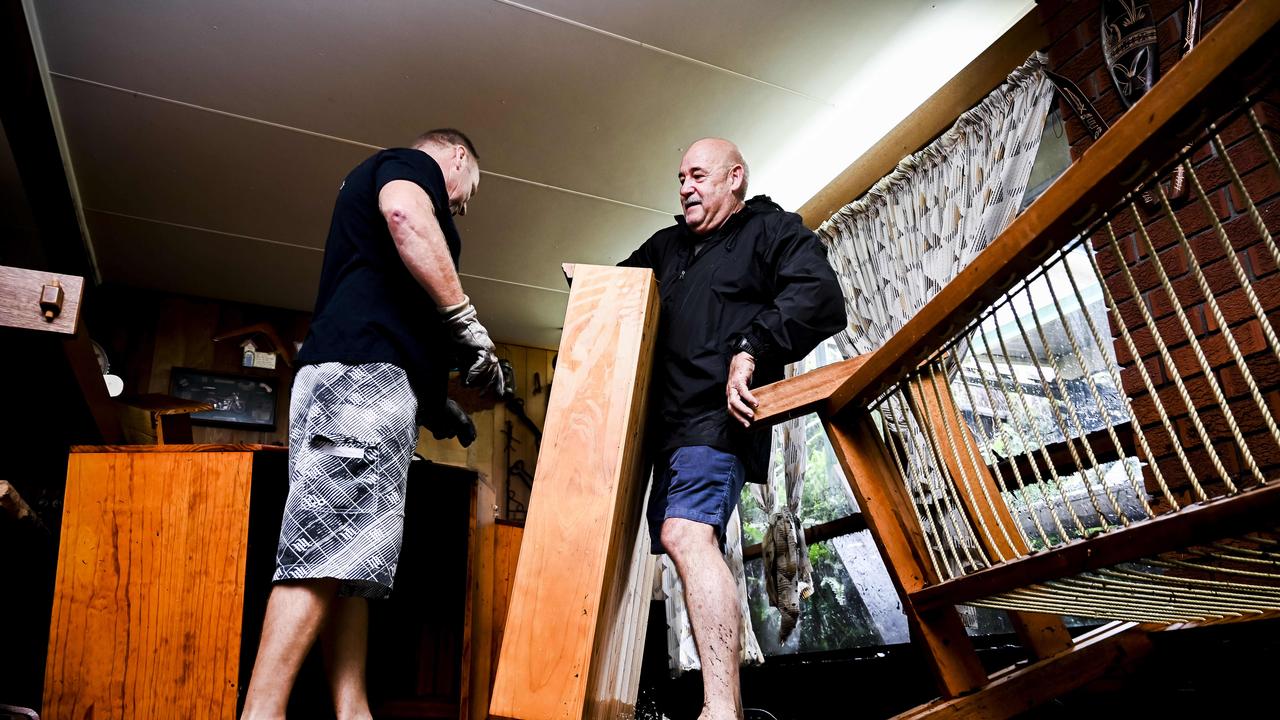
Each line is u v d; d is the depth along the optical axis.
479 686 2.47
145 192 4.62
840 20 3.76
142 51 3.75
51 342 2.29
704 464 1.77
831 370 1.85
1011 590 1.46
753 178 4.76
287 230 5.02
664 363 1.92
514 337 6.38
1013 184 3.49
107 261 5.18
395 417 1.68
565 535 1.41
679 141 4.45
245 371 5.56
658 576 4.38
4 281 1.97
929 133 4.00
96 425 2.66
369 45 3.79
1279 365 2.33
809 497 4.46
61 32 3.62
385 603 2.53
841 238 4.40
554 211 4.97
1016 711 1.69
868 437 1.87
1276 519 1.02
